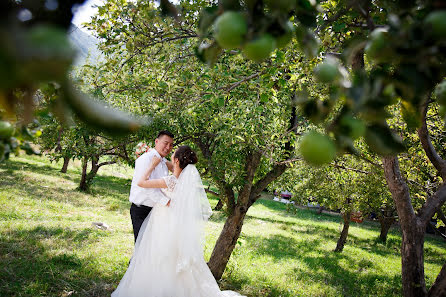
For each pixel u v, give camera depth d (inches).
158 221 165.8
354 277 325.7
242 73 135.4
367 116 29.4
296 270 309.0
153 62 137.5
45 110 36.7
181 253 162.2
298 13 31.1
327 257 405.1
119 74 131.0
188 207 165.3
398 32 27.2
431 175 234.5
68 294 165.8
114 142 182.7
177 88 124.3
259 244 410.0
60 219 332.8
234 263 268.7
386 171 125.8
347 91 29.3
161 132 172.1
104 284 185.2
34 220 303.7
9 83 15.9
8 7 19.1
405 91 29.5
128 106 151.8
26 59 15.4
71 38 17.9
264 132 181.2
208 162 211.0
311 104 31.0
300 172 342.6
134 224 184.7
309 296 233.5
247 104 161.3
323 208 930.1
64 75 17.4
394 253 506.3
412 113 32.7
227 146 190.2
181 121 179.6
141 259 164.1
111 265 215.6
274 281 252.8
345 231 457.1
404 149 31.1
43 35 15.7
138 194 171.6
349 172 293.0
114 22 121.7
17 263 189.0
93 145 208.4
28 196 408.5
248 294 211.8
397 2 32.3
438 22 24.3
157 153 175.5
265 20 27.0
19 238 236.1
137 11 100.1
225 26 25.5
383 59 28.3
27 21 19.6
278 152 211.8
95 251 239.6
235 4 29.0
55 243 239.8
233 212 221.8
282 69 111.9
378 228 801.6
